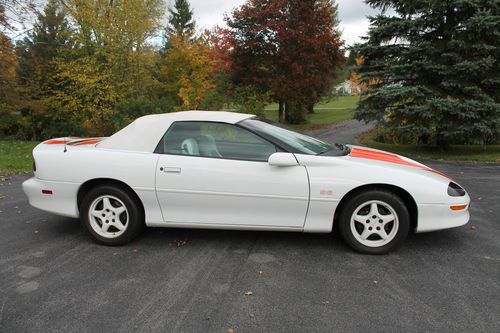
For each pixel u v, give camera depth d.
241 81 19.06
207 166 3.61
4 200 5.75
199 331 2.43
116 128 15.55
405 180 3.47
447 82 10.51
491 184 6.70
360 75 12.74
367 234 3.56
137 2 18.67
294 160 3.48
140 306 2.72
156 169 3.66
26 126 21.58
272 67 18.55
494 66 10.48
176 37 23.34
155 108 15.58
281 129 4.02
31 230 4.36
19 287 3.02
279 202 3.54
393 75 11.45
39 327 2.49
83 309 2.69
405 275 3.15
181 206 3.70
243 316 2.59
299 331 2.42
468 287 2.94
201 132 3.76
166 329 2.45
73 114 20.75
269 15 17.84
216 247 3.78
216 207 3.64
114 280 3.12
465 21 10.15
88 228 3.88
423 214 3.49
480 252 3.61
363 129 20.28
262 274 3.20
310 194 3.49
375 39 11.73
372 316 2.57
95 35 18.80
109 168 3.73
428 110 10.25
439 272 3.20
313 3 18.23
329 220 3.56
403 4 11.26
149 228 4.35
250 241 3.92
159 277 3.16
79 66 18.69
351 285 3.00
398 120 11.59
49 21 22.42
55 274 3.24
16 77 21.34
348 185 3.46
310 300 2.78
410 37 11.37
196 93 17.53
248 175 3.54
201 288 2.97
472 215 4.77
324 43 17.94
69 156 3.85
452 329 2.42
